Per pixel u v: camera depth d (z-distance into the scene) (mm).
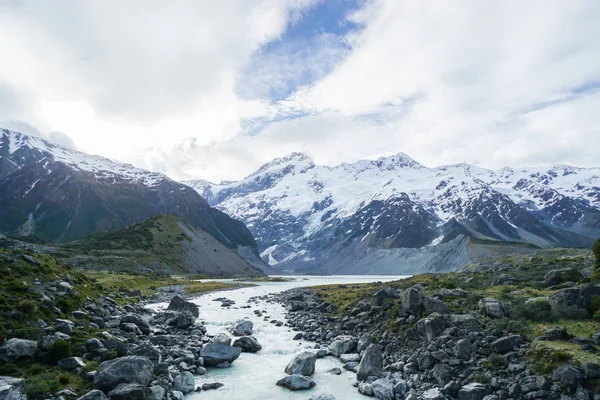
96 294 55938
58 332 33719
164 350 40438
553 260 81750
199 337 48562
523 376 29734
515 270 76500
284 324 60156
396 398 32000
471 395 29656
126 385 27969
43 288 41781
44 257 54375
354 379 37188
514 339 33844
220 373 38281
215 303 86000
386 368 38406
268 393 33312
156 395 28906
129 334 41938
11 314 33531
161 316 55469
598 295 37188
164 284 126688
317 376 37844
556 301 38500
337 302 71438
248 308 77812
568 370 27719
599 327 34219
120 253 176125
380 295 55281
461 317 40062
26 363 29281
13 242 53656
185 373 34531
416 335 41219
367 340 44531
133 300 74688
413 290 47094
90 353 32688
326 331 52719
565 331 33375
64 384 27828
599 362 28125
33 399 25391
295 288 127562
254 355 44688
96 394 26094
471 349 35031
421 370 35781
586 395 26125
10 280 39656
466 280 67312
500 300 45125
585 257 78188
